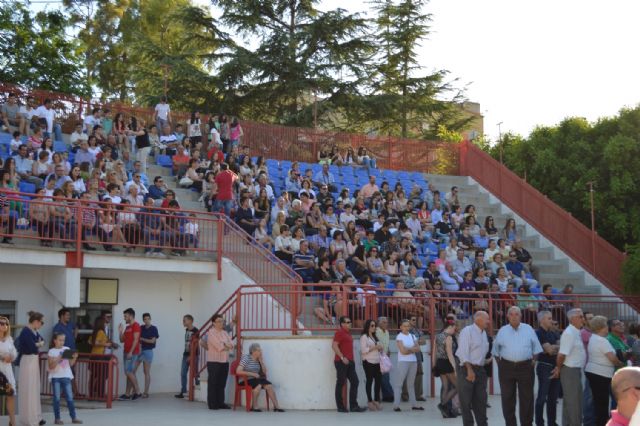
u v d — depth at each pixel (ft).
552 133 98.12
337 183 86.28
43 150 64.90
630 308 72.28
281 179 82.89
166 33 148.77
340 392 49.03
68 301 53.72
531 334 39.04
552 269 84.12
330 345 50.80
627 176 89.40
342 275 60.08
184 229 59.62
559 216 86.79
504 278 70.08
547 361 43.34
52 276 55.36
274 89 126.31
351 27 127.65
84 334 58.80
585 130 95.50
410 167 98.73
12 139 67.87
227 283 60.18
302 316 55.52
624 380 19.26
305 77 125.29
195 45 129.70
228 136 84.64
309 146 93.91
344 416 47.03
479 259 70.95
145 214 57.26
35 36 104.17
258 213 69.05
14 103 72.90
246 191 68.64
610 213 90.17
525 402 38.78
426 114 134.51
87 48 140.87
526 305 63.00
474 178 97.35
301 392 50.24
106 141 73.31
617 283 81.15
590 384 38.06
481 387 39.17
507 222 84.33
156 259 57.98
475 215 84.07
